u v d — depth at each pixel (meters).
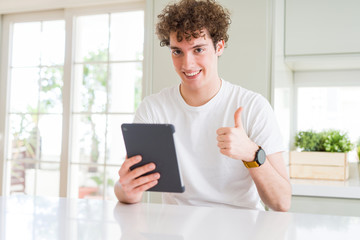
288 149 2.37
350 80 2.47
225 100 1.36
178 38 1.20
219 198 1.32
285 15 2.21
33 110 2.88
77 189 2.73
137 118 1.46
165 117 1.41
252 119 1.31
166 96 1.44
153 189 1.07
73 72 2.73
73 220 0.89
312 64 2.30
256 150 1.14
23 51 2.90
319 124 2.54
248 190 1.32
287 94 2.37
